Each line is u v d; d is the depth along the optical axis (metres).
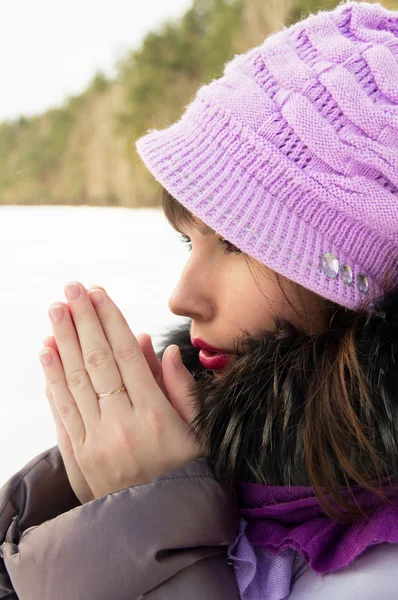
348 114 0.66
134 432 0.69
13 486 0.75
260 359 0.66
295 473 0.64
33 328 2.39
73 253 3.61
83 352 0.70
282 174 0.66
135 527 0.61
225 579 0.62
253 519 0.68
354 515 0.62
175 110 7.81
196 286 0.72
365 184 0.66
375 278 0.70
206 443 0.68
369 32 0.70
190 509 0.62
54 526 0.63
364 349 0.64
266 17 7.24
